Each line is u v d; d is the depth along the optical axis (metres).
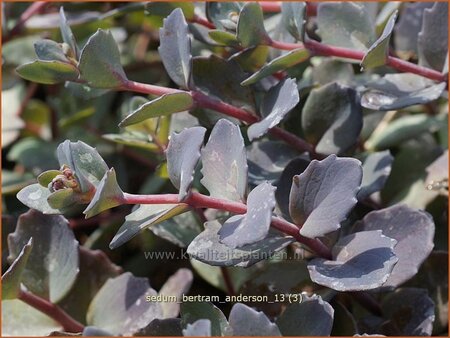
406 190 0.25
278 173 0.21
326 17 0.23
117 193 0.17
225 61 0.22
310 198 0.17
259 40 0.21
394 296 0.20
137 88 0.20
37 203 0.18
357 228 0.20
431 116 0.28
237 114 0.21
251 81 0.21
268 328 0.16
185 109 0.20
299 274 0.21
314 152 0.22
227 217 0.18
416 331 0.20
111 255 0.28
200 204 0.17
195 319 0.18
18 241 0.22
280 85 0.21
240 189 0.17
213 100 0.21
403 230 0.19
